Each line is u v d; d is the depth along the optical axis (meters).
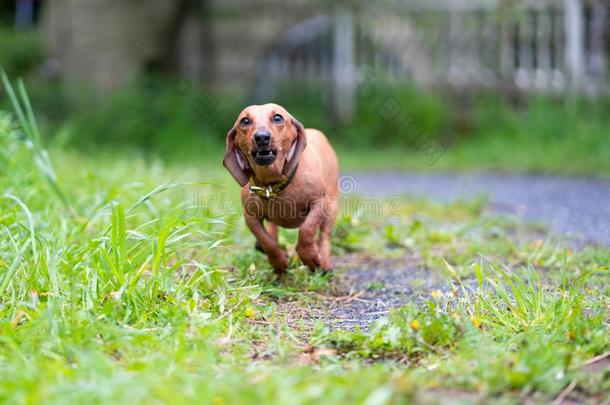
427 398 3.48
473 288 5.75
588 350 4.16
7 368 3.73
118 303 4.50
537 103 14.85
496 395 3.67
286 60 17.94
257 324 4.84
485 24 15.71
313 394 3.20
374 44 16.52
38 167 6.79
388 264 6.74
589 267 6.18
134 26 17.11
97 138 15.37
